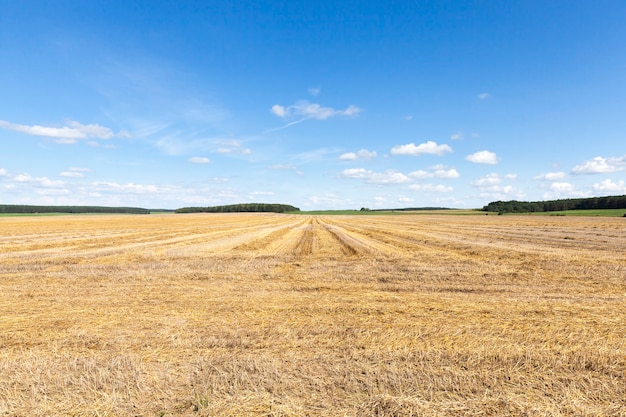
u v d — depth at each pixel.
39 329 6.91
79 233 35.78
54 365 5.23
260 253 19.23
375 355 5.54
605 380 4.79
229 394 4.51
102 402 4.38
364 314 7.89
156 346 6.04
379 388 4.62
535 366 5.16
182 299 9.34
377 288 10.72
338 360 5.39
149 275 12.82
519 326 6.91
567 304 8.67
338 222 64.00
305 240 27.69
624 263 14.43
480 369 5.07
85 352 5.82
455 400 4.36
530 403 4.28
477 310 8.16
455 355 5.51
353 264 15.29
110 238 29.47
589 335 6.39
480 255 17.70
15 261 16.16
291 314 7.90
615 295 9.69
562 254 17.38
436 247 21.86
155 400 4.43
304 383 4.76
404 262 15.66
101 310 8.27
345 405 4.29
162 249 21.14
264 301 9.11
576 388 4.61
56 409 4.24
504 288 10.61
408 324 7.10
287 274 13.05
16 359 5.51
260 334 6.57
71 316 7.79
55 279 12.14
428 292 10.20
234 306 8.60
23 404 4.32
